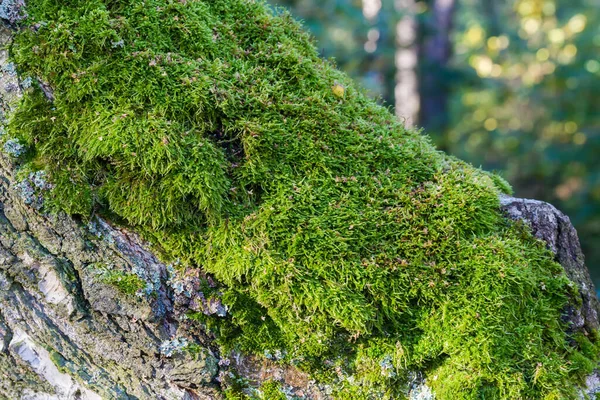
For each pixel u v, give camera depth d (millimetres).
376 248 816
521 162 3775
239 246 802
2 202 803
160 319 803
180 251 811
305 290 793
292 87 864
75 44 808
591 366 829
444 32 3465
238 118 830
